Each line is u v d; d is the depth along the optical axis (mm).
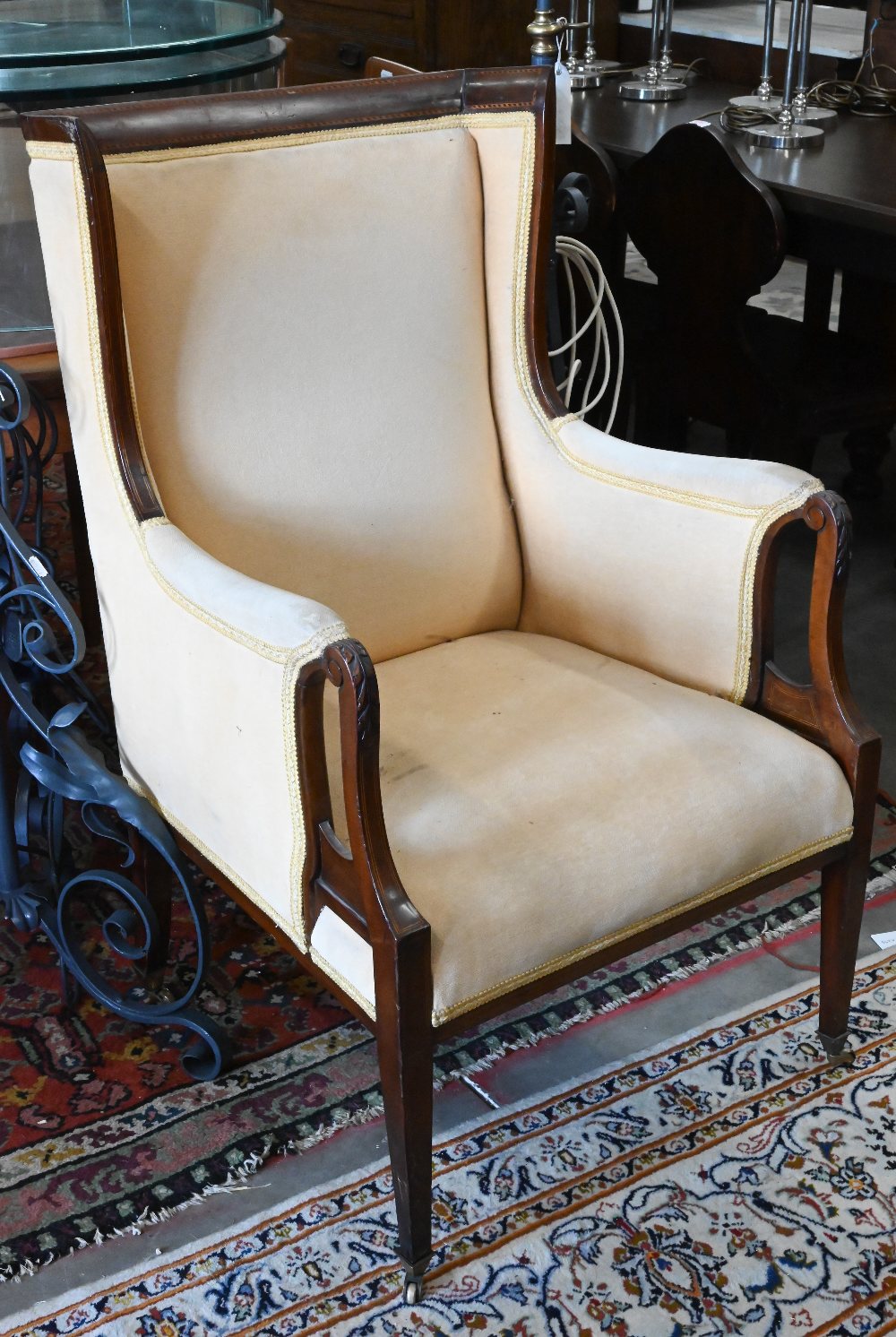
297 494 1564
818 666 1485
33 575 1652
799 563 2863
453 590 1699
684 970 1819
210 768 1427
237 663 1304
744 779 1425
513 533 1749
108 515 1489
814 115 2877
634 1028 1729
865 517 3066
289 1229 1460
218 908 1939
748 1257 1430
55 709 1829
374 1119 1601
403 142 1595
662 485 1577
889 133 2787
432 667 1627
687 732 1467
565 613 1729
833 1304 1382
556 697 1534
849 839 1522
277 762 1287
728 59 3863
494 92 1628
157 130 1429
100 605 1592
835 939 1590
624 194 2625
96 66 1821
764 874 1460
